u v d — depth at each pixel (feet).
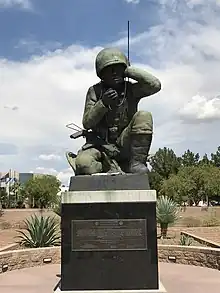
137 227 13.71
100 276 13.61
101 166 14.99
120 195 13.83
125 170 15.28
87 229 13.78
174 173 158.30
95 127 15.20
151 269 13.58
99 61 14.73
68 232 13.82
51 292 15.21
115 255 13.66
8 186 149.28
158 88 14.51
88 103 15.24
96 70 14.99
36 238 28.91
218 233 43.98
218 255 20.54
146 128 14.35
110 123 15.08
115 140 15.21
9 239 41.32
